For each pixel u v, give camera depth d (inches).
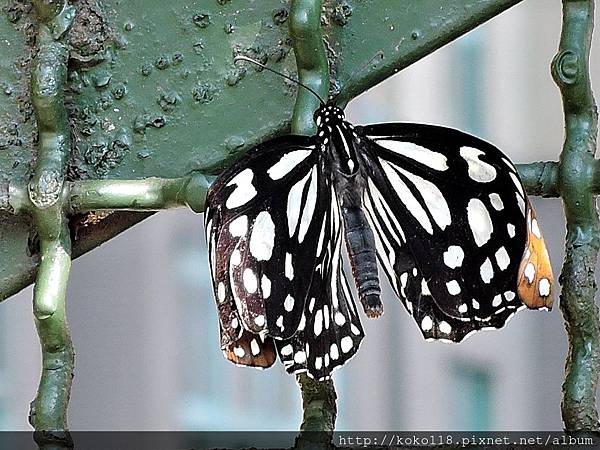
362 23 17.3
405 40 17.3
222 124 17.5
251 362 16.6
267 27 17.4
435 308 17.2
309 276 17.1
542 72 41.1
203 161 17.5
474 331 17.1
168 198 17.1
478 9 17.2
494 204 17.0
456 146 17.2
